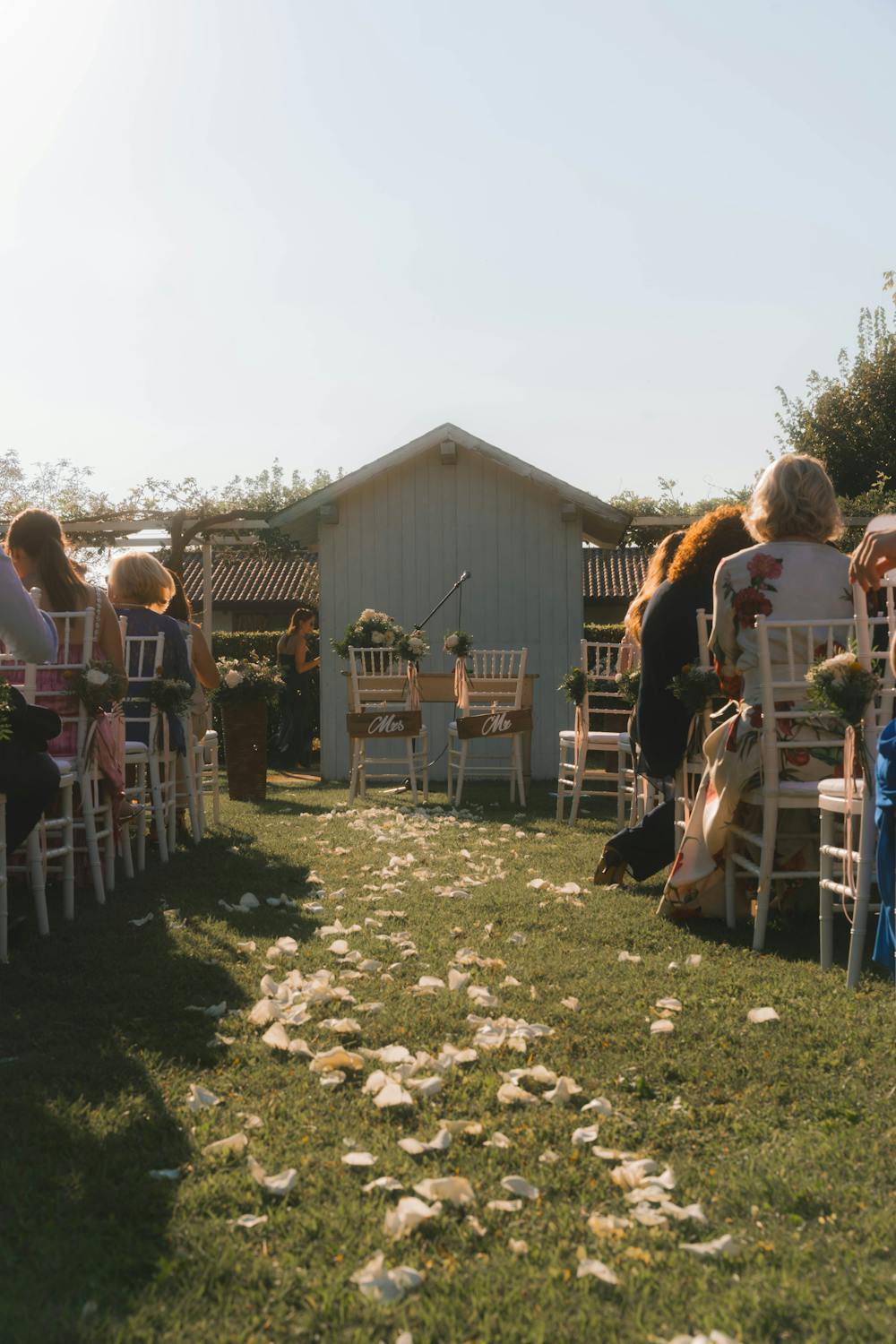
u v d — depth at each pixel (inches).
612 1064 113.2
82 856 213.8
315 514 524.4
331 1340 66.2
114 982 142.9
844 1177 88.0
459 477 514.9
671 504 1405.0
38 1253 75.2
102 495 597.0
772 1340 66.2
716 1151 93.5
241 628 1304.1
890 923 111.6
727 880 178.7
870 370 1026.1
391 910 189.3
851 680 139.6
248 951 160.7
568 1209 83.0
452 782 484.7
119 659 211.5
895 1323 67.3
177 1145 93.0
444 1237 78.0
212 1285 71.9
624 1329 67.1
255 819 334.6
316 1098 103.8
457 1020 127.3
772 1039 120.0
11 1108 100.2
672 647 204.4
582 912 190.2
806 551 173.6
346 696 513.0
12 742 154.3
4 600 150.7
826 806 151.6
